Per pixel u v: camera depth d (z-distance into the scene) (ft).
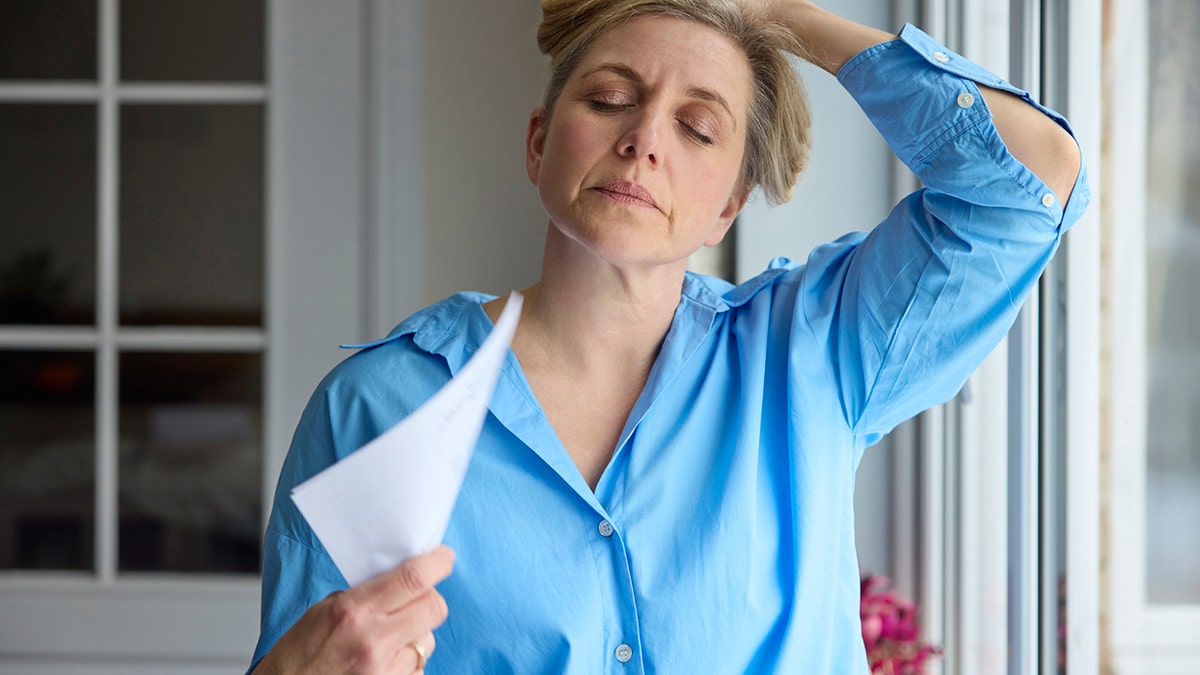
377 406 3.04
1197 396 3.16
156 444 7.70
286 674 2.38
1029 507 4.51
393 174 7.73
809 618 2.95
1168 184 3.34
